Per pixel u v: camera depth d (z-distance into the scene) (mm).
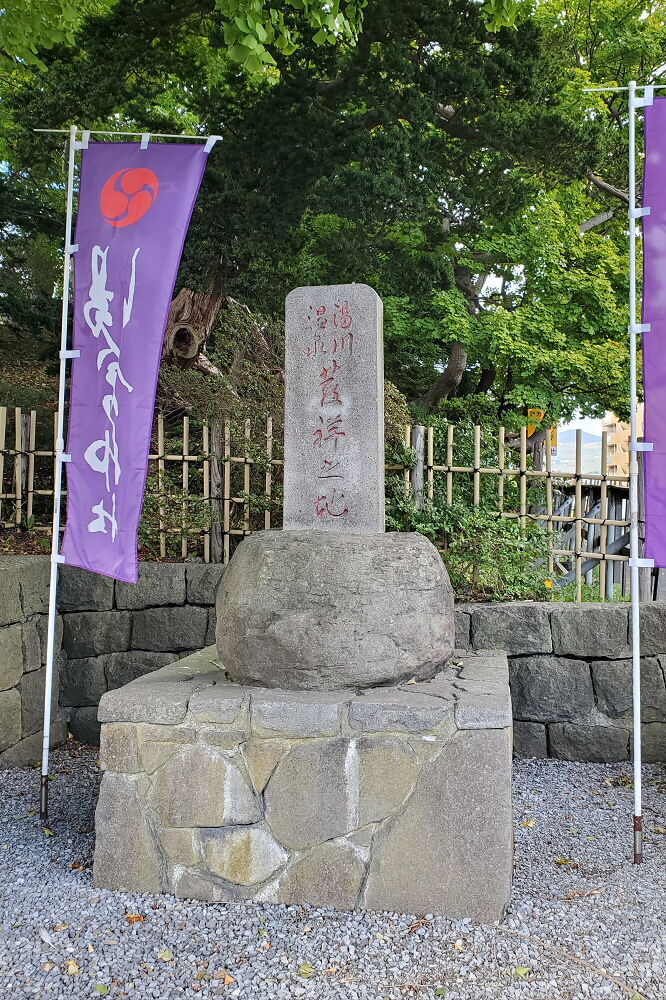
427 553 3180
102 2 7723
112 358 3410
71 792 3979
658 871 3082
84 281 3477
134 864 2822
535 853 3271
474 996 2209
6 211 9398
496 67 7223
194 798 2795
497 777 2639
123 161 3455
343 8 6852
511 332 9242
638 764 3213
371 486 3488
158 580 4875
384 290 9938
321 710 2729
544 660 4508
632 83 3297
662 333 3211
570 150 7703
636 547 3350
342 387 3531
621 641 4438
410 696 2809
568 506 6730
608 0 10461
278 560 3027
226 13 4633
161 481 5129
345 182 7395
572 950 2451
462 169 8180
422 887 2656
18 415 5246
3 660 4223
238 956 2400
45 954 2412
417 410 9586
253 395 5730
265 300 8008
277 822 2746
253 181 7391
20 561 4508
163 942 2480
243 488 5270
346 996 2203
